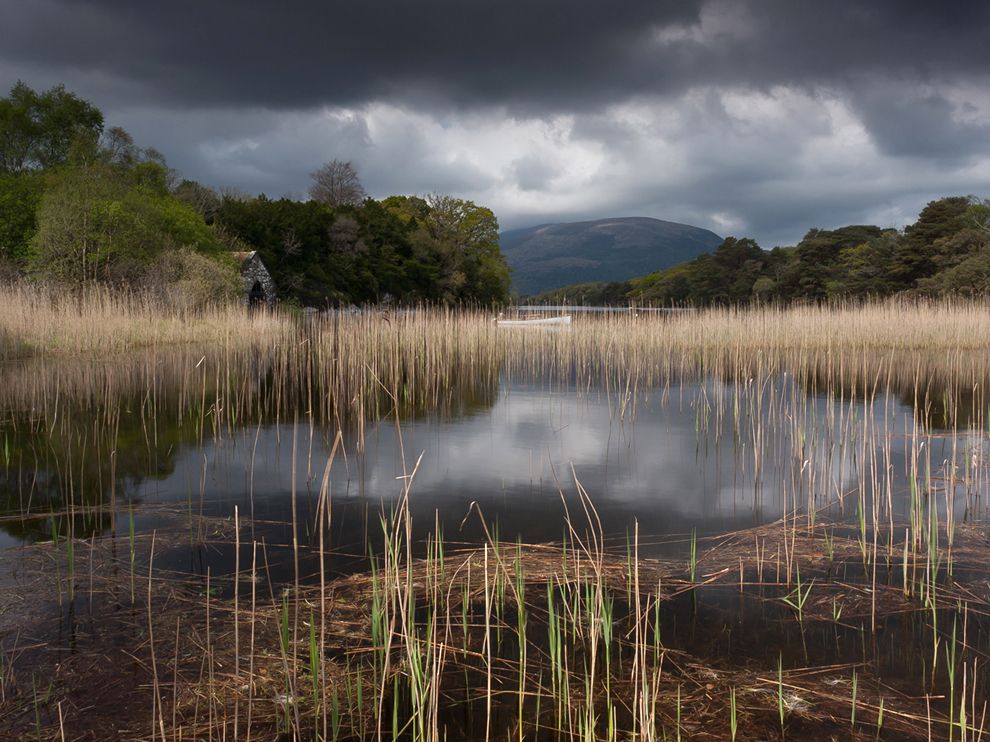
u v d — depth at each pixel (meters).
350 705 3.08
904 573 4.23
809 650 3.58
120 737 2.82
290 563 4.62
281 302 41.12
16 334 15.41
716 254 83.00
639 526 5.43
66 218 24.03
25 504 5.87
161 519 5.52
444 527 5.39
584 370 15.29
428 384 12.38
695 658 3.49
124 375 13.30
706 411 9.46
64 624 3.74
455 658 3.51
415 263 62.34
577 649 3.60
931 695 3.18
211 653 3.46
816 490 6.51
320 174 76.75
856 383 13.50
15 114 48.38
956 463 7.43
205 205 52.16
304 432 8.91
